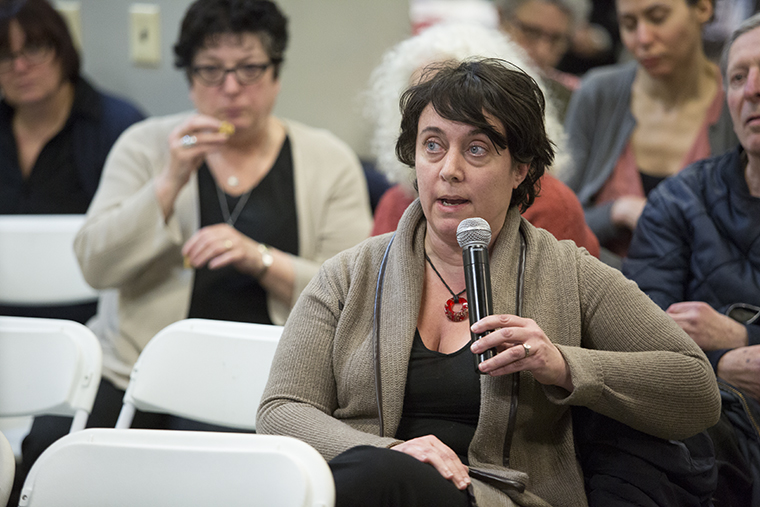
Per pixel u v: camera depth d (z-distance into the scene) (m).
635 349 3.28
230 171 5.61
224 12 5.23
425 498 2.76
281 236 5.54
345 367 3.37
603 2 9.20
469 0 8.66
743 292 4.41
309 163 5.77
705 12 5.87
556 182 4.30
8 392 4.18
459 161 3.16
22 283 6.02
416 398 3.31
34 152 6.91
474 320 3.02
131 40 7.91
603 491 3.27
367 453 2.81
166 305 5.26
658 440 3.32
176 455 2.77
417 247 3.45
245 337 4.05
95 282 5.28
